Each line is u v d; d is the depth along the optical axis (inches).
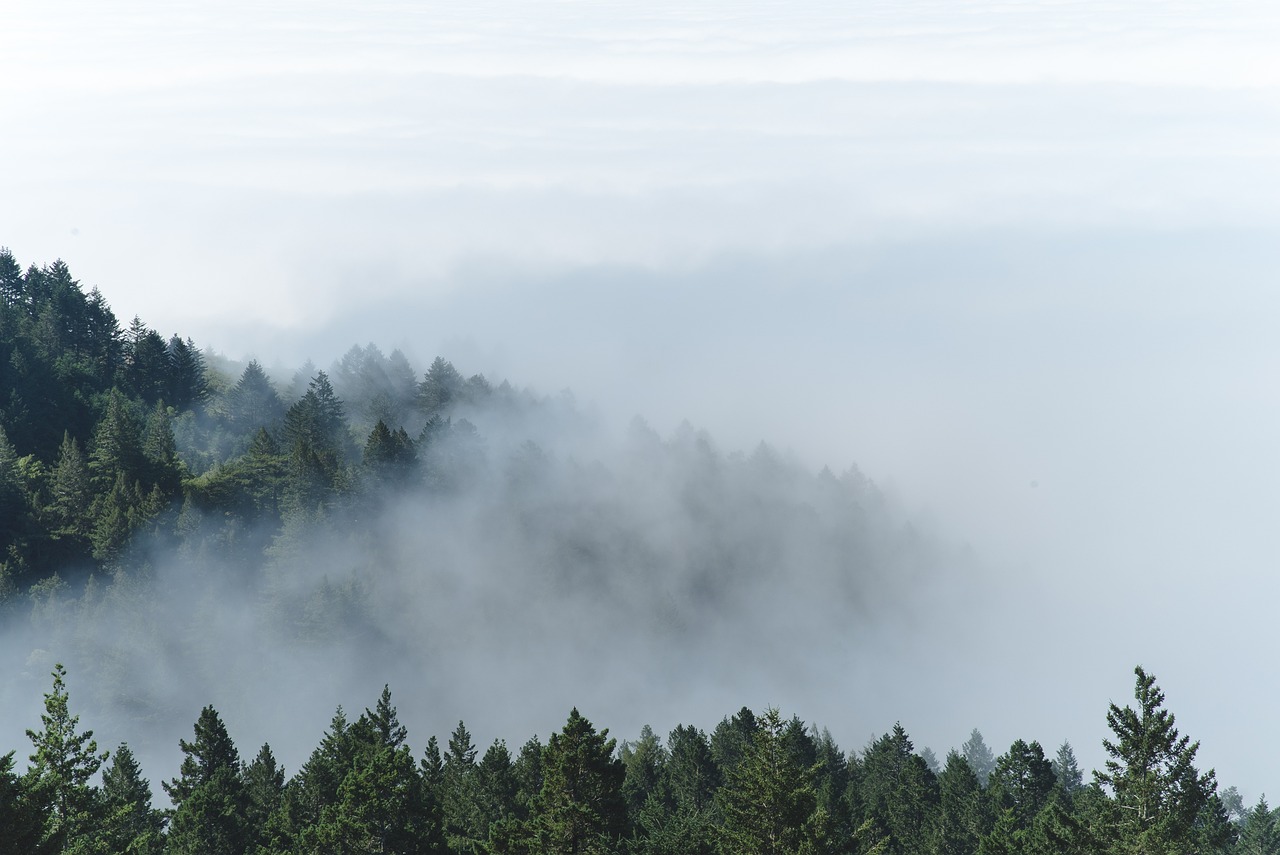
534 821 1665.8
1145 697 1592.0
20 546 5295.3
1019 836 2143.2
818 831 1576.0
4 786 1220.5
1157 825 1514.5
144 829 2242.9
